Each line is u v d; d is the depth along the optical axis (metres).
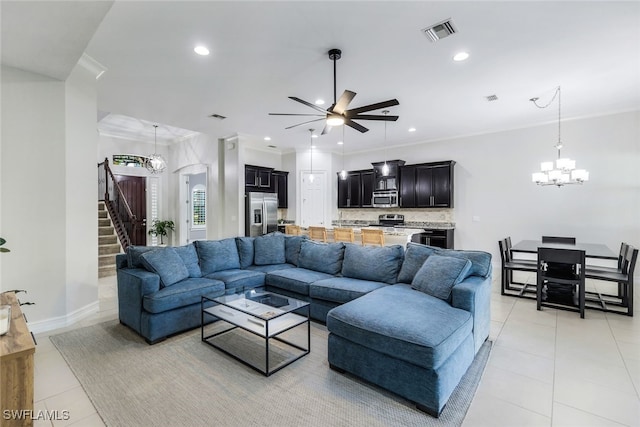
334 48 3.08
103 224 6.55
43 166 3.06
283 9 2.47
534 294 4.31
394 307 2.37
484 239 6.39
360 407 1.92
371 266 3.41
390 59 3.30
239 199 7.02
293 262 4.35
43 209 3.06
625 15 2.55
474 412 1.88
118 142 8.22
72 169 3.28
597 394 2.05
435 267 2.81
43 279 3.06
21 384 1.47
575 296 4.10
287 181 8.54
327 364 2.46
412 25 2.70
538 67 3.50
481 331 2.65
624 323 3.28
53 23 2.23
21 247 2.93
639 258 4.88
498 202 6.22
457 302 2.47
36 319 3.02
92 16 2.17
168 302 2.89
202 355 2.61
